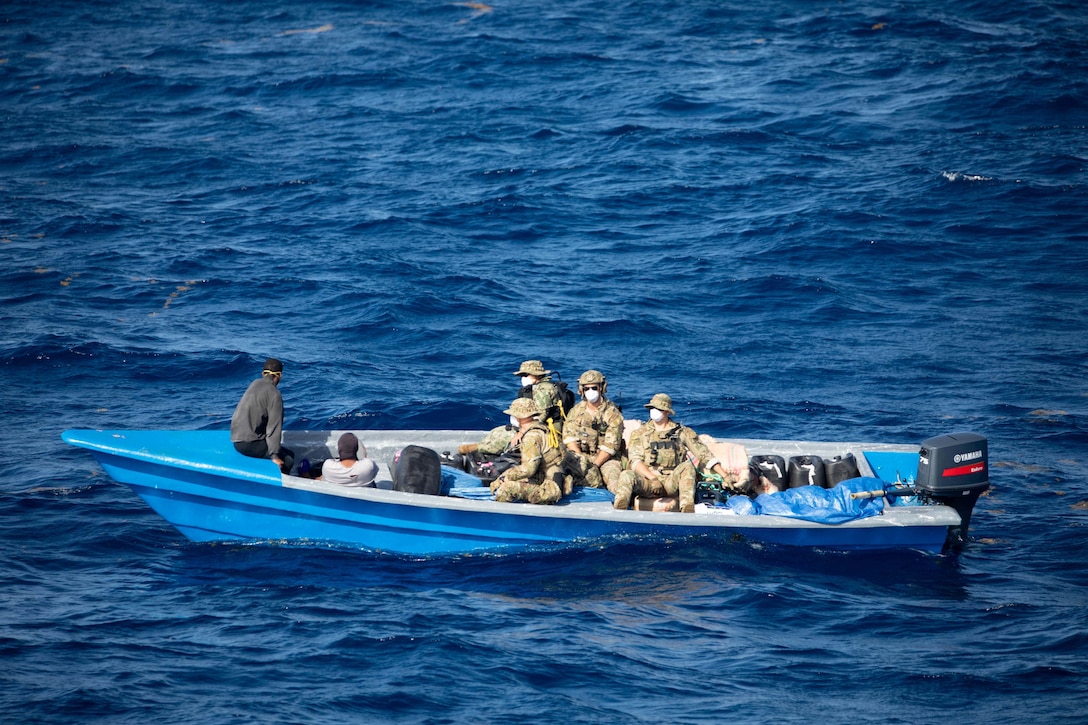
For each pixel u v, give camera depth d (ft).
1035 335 223.92
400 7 592.60
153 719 96.12
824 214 295.89
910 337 223.92
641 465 139.64
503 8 588.50
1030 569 134.21
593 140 370.94
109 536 138.72
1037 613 121.49
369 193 320.70
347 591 124.88
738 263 266.36
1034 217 293.23
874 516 135.95
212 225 293.02
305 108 419.95
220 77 465.47
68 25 573.33
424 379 200.54
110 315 227.81
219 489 135.54
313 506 135.13
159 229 288.51
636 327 227.40
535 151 360.69
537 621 117.91
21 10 606.55
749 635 115.85
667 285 253.24
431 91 438.81
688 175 334.85
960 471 139.23
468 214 302.45
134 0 634.02
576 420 146.92
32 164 350.02
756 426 183.21
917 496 142.51
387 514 134.41
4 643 109.40
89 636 111.96
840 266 264.31
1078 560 136.56
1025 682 105.70
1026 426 181.57
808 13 561.84
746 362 211.82
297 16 580.30
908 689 104.68
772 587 126.52
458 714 98.73
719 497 142.72
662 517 133.69
